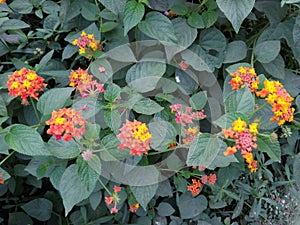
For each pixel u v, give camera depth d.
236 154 1.78
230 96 1.41
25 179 1.78
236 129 1.30
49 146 1.30
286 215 2.02
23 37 1.84
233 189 1.96
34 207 1.69
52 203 1.71
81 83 1.46
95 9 1.75
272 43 1.81
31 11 1.91
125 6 1.57
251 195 2.06
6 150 1.40
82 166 1.28
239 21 1.49
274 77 1.97
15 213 1.70
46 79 1.72
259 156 1.89
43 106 1.38
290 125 1.99
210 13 1.78
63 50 1.92
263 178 2.15
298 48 1.79
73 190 1.33
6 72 1.73
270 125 1.64
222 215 2.05
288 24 1.89
